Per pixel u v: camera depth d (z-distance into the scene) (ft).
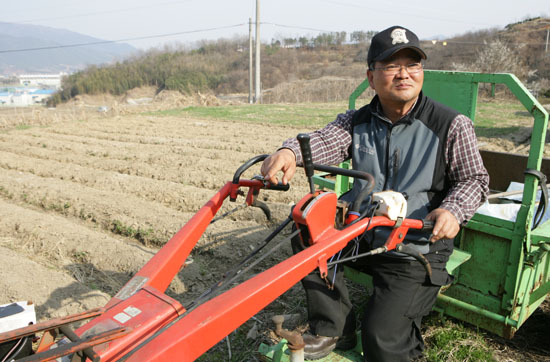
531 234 8.75
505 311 9.08
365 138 8.60
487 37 181.78
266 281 6.24
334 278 8.18
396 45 7.61
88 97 276.21
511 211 9.89
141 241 17.33
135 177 25.38
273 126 46.73
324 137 8.84
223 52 281.95
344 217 7.57
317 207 6.84
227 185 8.14
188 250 7.48
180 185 23.36
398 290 7.78
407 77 7.79
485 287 9.36
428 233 7.94
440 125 7.95
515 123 45.47
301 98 108.78
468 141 7.86
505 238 8.91
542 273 9.64
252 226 17.26
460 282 9.71
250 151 32.71
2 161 30.76
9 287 13.14
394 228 7.06
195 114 58.90
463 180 7.95
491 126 43.47
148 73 279.08
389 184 8.26
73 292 13.07
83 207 20.42
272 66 245.86
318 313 8.30
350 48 283.38
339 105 68.23
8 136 43.14
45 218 18.89
